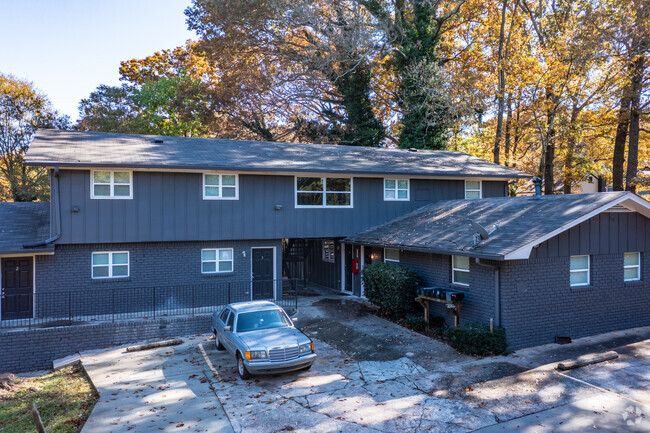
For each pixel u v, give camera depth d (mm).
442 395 9391
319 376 10805
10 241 14984
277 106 36969
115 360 12734
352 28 30172
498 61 30234
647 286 14453
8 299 15094
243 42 33719
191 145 19719
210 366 11859
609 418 8164
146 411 9055
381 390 9789
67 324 14422
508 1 31344
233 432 8062
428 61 30125
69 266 15672
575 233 13109
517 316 12211
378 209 20672
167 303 16969
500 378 10188
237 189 17891
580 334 13195
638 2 22156
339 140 33875
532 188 37656
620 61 25359
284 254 25438
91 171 15703
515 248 11430
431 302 15211
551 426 7941
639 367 10648
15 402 10180
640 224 14352
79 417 9016
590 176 43156
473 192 22656
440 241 14414
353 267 20656
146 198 16453
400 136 31406
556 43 27141
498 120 30188
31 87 33906
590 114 29391
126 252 16516
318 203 19484
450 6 32406
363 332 14336
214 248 17766
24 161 14203
